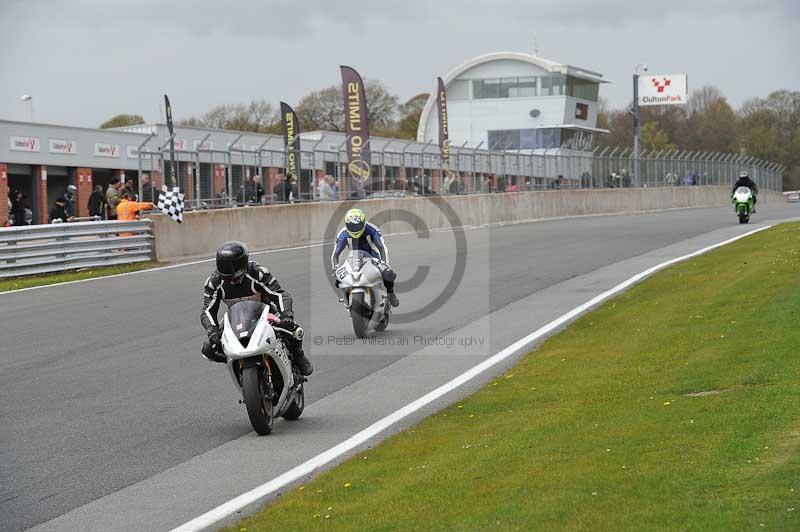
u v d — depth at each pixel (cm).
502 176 9762
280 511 1466
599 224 7838
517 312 3447
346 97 8469
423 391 2350
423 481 1536
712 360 2209
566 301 3628
